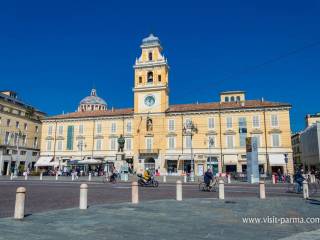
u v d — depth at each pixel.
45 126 75.00
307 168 78.00
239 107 63.00
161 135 66.06
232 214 12.83
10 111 76.56
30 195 20.48
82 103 99.56
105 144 69.94
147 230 9.43
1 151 69.50
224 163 62.12
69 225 10.09
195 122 65.06
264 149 60.88
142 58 70.50
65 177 56.19
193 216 12.25
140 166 65.94
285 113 60.94
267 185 35.84
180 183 18.22
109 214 12.49
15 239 8.01
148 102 68.00
